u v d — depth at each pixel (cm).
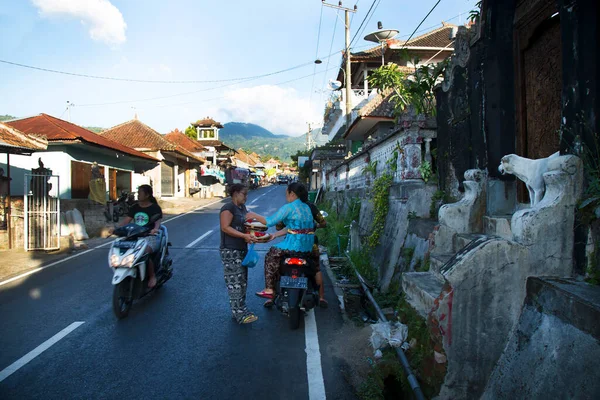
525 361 287
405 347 373
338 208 1625
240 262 522
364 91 2472
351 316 555
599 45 306
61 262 923
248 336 481
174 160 3247
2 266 863
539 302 298
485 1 470
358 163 1260
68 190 1703
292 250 506
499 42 466
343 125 2548
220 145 4806
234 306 519
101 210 1569
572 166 317
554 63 416
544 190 355
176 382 374
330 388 364
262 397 349
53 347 448
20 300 626
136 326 512
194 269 837
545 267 320
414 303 389
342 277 786
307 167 3903
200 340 469
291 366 405
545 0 408
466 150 534
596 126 307
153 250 599
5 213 1065
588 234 305
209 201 3141
